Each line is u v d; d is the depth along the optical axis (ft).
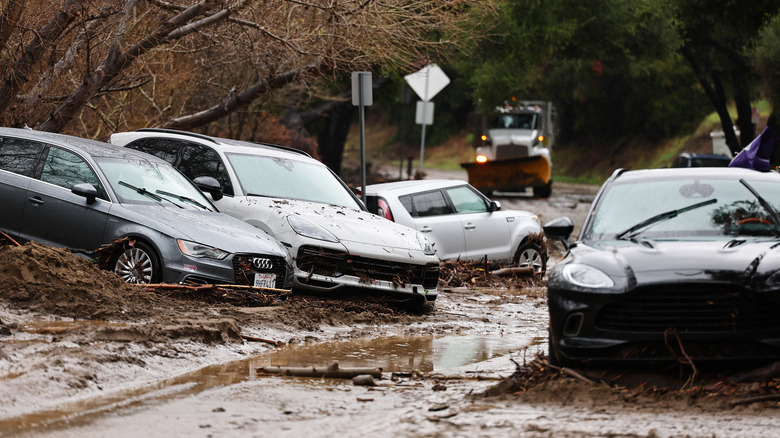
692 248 64.59
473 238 144.15
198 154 114.21
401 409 57.11
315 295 103.30
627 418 54.34
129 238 93.56
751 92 389.39
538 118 395.75
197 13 140.67
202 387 61.26
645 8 319.88
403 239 108.68
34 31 132.05
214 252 92.68
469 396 60.75
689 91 565.53
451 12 169.37
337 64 167.94
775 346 59.67
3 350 63.21
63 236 96.27
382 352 79.56
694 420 53.88
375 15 155.63
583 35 318.24
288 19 157.99
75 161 99.76
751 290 59.67
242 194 108.58
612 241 69.72
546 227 74.23
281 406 57.00
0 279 83.46
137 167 102.47
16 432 48.01
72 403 54.85
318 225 103.50
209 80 194.90
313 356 75.46
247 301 93.09
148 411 54.03
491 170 369.50
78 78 154.30
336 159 360.07
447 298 124.67
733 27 317.63
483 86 305.53
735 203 72.54
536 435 50.67
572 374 61.82
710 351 60.13
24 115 137.18
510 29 287.28
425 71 243.40
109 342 69.87
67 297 82.58
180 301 88.79
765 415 54.85
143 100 179.63
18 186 99.60
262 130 246.27
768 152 88.28
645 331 60.44
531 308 118.11
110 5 138.41
